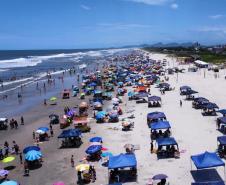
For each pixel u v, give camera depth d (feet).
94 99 242.37
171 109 207.21
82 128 168.76
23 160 134.62
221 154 122.42
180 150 131.34
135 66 510.58
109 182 107.45
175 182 103.55
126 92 283.18
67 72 490.08
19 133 174.29
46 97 279.49
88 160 127.54
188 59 578.25
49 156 136.56
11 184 99.19
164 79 351.87
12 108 239.09
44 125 187.52
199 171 110.52
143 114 197.98
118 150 136.05
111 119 185.57
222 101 220.84
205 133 152.87
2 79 420.36
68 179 112.88
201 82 319.06
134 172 109.50
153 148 134.62
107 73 430.61
